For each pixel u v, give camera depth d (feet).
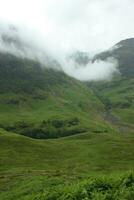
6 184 178.70
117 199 58.75
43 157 399.44
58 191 76.79
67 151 439.63
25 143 464.65
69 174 181.57
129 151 418.51
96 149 443.32
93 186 67.97
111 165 342.03
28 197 100.99
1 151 414.21
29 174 207.00
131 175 67.21
